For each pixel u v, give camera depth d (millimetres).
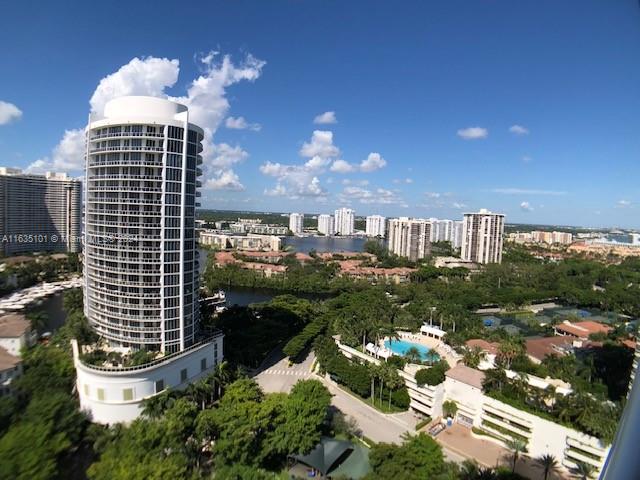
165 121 103875
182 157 107375
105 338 113375
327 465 80750
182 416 81250
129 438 73438
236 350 139750
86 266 121250
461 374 110062
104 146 109875
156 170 105812
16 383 98688
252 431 81562
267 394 104375
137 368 96438
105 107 113750
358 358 137000
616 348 140750
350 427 98812
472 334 167250
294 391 95938
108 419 94188
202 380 104250
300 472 83000
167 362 102000
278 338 160625
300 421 85000
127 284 106938
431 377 109000
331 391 123438
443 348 142125
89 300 119938
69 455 76625
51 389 94312
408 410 113250
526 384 100812
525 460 90312
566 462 86750
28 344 137125
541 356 144875
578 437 85500
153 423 78000
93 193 113188
